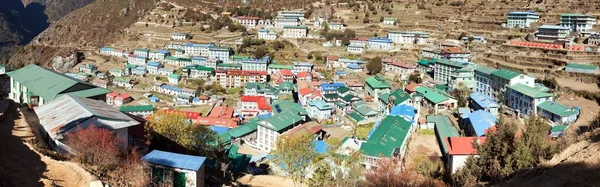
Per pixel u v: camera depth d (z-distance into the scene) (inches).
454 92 3636.8
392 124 2598.4
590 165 1011.9
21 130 1291.8
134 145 1470.2
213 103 4530.0
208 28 6948.8
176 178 1227.9
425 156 2337.6
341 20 6697.8
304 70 5236.2
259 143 3019.2
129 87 5251.0
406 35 5654.5
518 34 4931.1
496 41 4877.0
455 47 4891.7
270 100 4244.6
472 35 5310.0
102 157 1158.3
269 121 2938.0
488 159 1504.7
